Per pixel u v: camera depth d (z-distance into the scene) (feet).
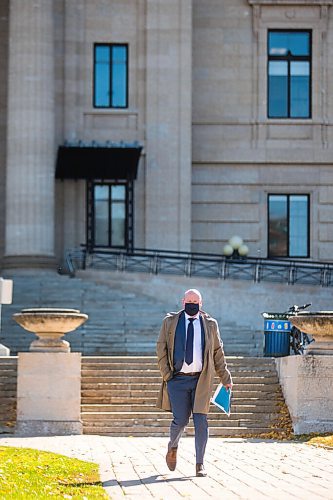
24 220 201.77
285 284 190.80
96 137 213.66
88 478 65.92
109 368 115.75
